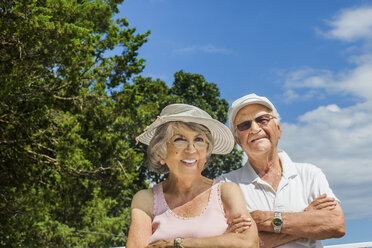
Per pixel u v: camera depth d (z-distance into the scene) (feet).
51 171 41.04
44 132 38.22
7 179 38.73
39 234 44.96
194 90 107.45
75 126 40.78
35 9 28.81
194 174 6.86
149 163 7.23
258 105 9.25
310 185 9.03
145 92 57.00
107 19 46.88
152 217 6.93
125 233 88.38
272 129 9.20
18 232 39.60
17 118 35.42
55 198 42.50
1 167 38.40
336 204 8.39
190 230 6.50
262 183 9.13
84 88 41.73
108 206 76.48
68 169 40.96
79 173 41.81
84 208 61.05
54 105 41.55
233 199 6.66
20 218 39.40
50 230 52.24
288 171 9.14
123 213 90.27
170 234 6.54
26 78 30.50
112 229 76.13
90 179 45.21
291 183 9.11
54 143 39.34
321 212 8.23
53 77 36.52
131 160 49.32
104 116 46.06
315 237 8.17
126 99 48.29
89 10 38.81
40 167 39.11
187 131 6.91
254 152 9.13
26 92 34.19
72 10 33.09
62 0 31.14
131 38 46.50
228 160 99.04
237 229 6.30
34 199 41.65
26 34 28.78
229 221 6.64
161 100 93.20
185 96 107.45
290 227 8.24
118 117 51.13
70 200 45.11
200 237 6.44
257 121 9.18
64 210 50.16
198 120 6.95
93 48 41.34
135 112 51.03
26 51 30.50
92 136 46.68
